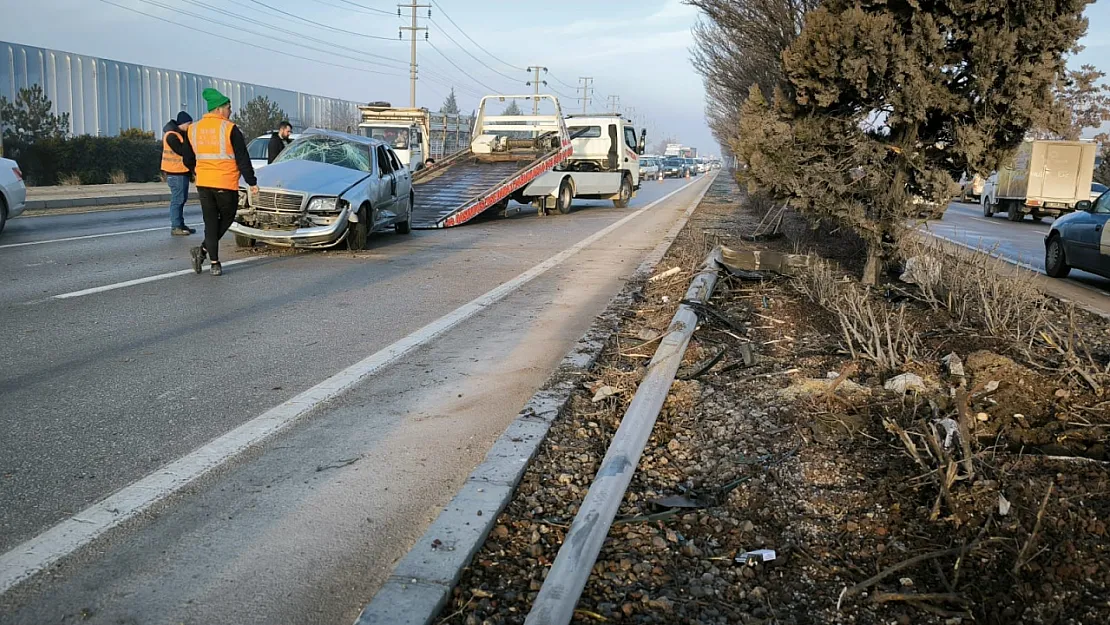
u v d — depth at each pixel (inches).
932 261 328.8
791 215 683.4
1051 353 242.1
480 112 893.8
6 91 1299.2
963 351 243.8
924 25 302.7
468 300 337.1
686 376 219.9
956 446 161.2
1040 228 997.8
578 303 335.0
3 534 133.5
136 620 112.3
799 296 325.7
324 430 183.2
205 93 368.5
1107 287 488.7
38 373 219.9
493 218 785.6
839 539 136.6
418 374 227.6
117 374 220.8
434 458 168.6
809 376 220.1
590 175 933.2
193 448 170.7
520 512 143.6
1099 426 175.2
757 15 560.1
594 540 129.3
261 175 462.9
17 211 527.2
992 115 309.1
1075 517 134.2
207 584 121.4
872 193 339.3
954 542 130.7
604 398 200.5
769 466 163.2
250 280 369.1
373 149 524.7
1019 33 296.7
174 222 532.4
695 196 1348.4
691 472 163.5
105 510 142.6
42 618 112.1
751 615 117.2
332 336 269.7
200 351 246.4
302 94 2165.4
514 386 217.9
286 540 134.4
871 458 163.2
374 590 121.3
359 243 474.0
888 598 118.9
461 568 123.4
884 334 253.4
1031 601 116.8
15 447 169.0
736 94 935.0
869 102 325.4
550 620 108.7
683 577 126.2
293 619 113.8
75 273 374.9
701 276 349.7
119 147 1278.3
